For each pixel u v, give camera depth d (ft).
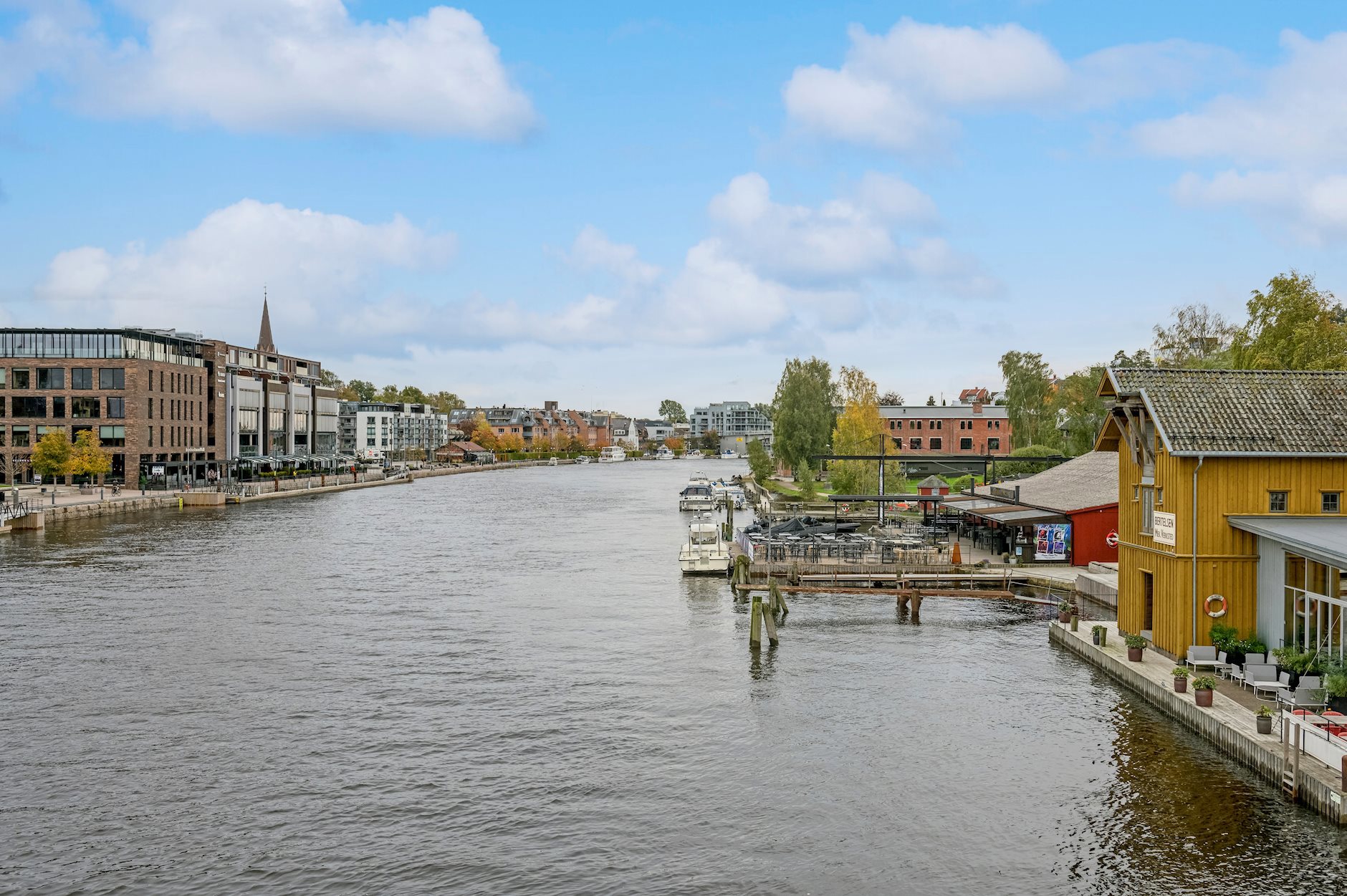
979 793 85.20
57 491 381.40
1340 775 77.77
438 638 143.84
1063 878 70.33
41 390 411.13
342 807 83.10
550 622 155.53
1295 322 213.05
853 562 193.88
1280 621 104.22
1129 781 85.92
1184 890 68.08
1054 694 113.09
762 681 120.78
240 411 526.98
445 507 407.64
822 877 71.05
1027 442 424.05
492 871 72.13
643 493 517.55
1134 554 125.29
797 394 468.34
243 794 85.97
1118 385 117.70
